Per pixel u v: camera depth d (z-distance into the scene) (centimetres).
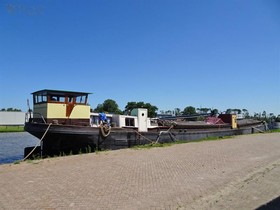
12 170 1177
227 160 1455
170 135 2527
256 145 2191
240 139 2783
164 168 1238
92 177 1054
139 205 739
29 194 830
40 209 703
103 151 1842
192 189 892
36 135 1800
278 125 5425
